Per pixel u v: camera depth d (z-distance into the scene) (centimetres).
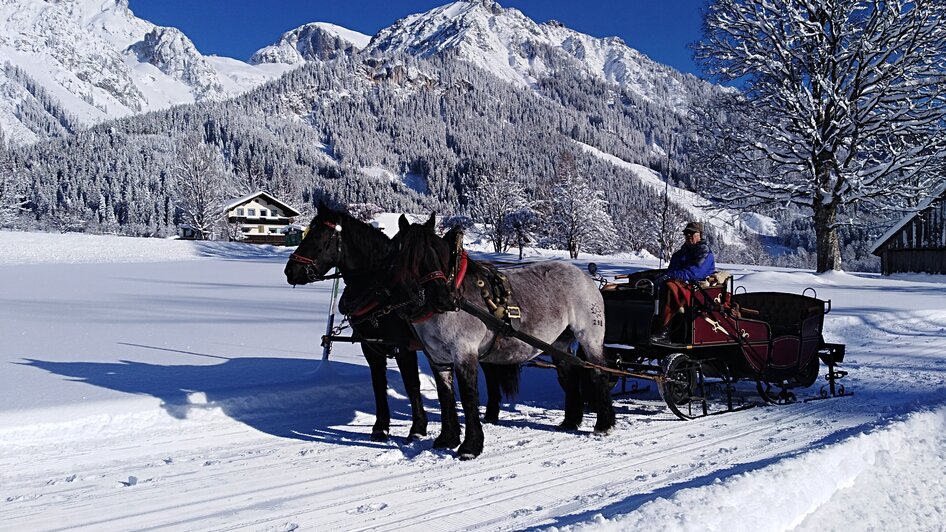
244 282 2795
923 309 1794
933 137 2817
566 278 745
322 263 683
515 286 698
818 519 485
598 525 421
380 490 540
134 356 1036
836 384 1002
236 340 1223
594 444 689
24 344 1138
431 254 618
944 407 768
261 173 13975
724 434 727
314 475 578
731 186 3138
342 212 703
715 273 842
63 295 2128
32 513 486
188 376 884
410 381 712
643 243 8138
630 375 764
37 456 612
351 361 1032
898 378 1035
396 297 660
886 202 3022
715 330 809
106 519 476
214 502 511
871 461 599
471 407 636
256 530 459
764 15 2934
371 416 798
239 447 659
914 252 3569
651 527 421
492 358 691
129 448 643
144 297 2081
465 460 627
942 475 575
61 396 746
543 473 587
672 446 680
